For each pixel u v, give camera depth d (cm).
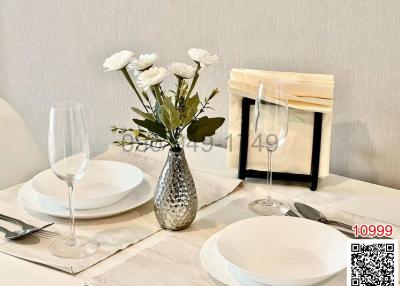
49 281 99
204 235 116
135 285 97
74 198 120
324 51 157
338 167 164
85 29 201
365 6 148
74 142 108
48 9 208
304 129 144
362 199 139
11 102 233
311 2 155
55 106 114
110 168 142
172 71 114
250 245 107
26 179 168
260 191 141
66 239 114
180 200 115
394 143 154
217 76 176
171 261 105
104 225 121
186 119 114
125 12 189
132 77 193
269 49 165
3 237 114
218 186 141
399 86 149
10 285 99
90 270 103
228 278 97
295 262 104
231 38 171
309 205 132
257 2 163
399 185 156
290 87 142
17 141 167
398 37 146
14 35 221
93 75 204
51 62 215
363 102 155
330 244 107
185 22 177
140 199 129
